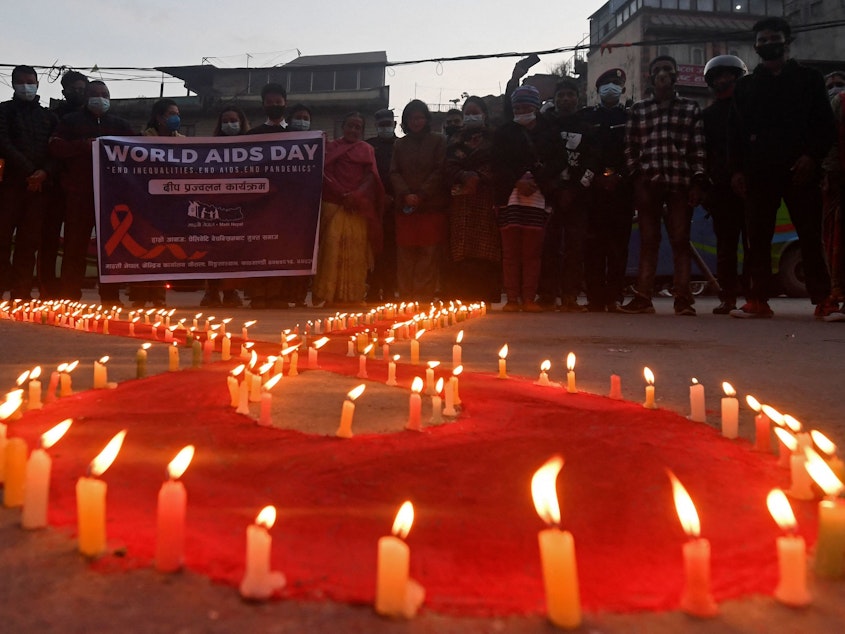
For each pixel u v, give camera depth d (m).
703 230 13.13
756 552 1.34
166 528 1.22
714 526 1.50
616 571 1.27
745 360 4.28
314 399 2.85
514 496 1.67
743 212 7.84
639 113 7.74
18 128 8.37
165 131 9.24
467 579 1.23
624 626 1.07
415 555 1.33
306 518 1.51
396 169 8.87
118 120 8.88
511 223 8.09
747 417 2.72
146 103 36.38
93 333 5.49
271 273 8.94
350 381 3.29
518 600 1.14
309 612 1.09
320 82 37.88
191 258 8.84
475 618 1.08
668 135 7.58
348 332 5.73
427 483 1.75
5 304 7.79
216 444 2.08
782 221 12.30
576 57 32.78
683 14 33.38
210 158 8.88
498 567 1.29
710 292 13.95
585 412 2.58
